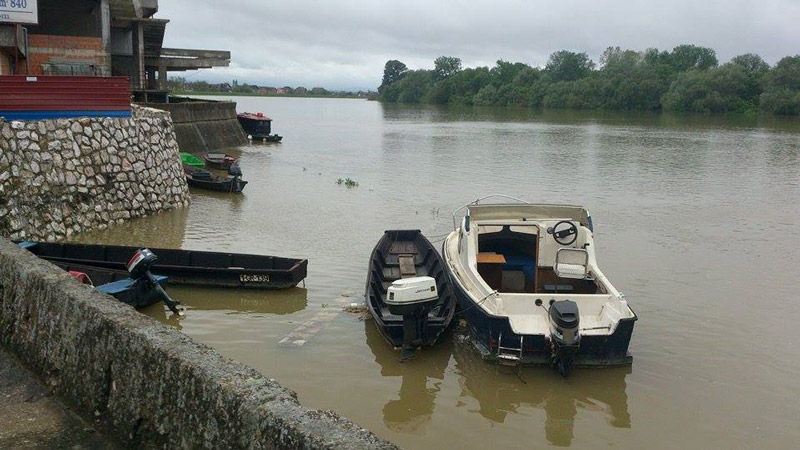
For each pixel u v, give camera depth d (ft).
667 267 55.67
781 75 284.20
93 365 16.42
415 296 35.55
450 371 35.68
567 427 30.50
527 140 175.63
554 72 382.63
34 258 21.15
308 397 32.22
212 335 38.88
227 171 106.32
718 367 36.55
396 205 81.30
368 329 40.55
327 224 68.85
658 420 31.17
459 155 139.03
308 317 42.14
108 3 90.79
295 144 162.09
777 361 37.42
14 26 71.00
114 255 47.88
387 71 563.89
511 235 45.57
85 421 16.26
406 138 183.11
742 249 62.28
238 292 46.14
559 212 46.16
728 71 294.25
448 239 51.70
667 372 35.88
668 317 43.75
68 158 58.03
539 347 35.35
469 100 411.75
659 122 251.19
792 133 199.21
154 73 147.74
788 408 32.37
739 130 211.00
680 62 368.07
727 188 98.32
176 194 73.00
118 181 63.67
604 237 66.28
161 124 71.56
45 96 57.06
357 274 51.08
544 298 37.37
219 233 62.64
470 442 29.09
